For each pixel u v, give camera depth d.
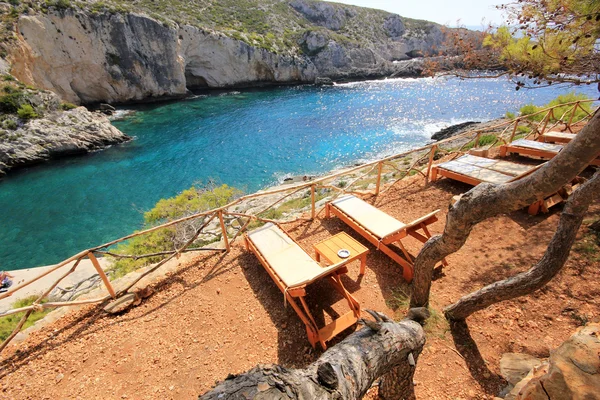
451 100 36.47
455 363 3.42
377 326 2.33
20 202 16.95
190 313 4.56
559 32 4.10
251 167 20.89
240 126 28.78
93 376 3.68
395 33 66.56
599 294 3.96
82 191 18.00
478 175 6.95
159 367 3.77
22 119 22.14
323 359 1.96
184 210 11.09
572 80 4.08
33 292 10.24
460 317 3.83
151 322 4.44
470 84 45.16
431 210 6.77
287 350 3.94
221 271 5.39
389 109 33.62
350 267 5.36
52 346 4.09
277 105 36.09
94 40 32.16
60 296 9.04
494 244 5.34
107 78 34.25
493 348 3.53
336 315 4.43
